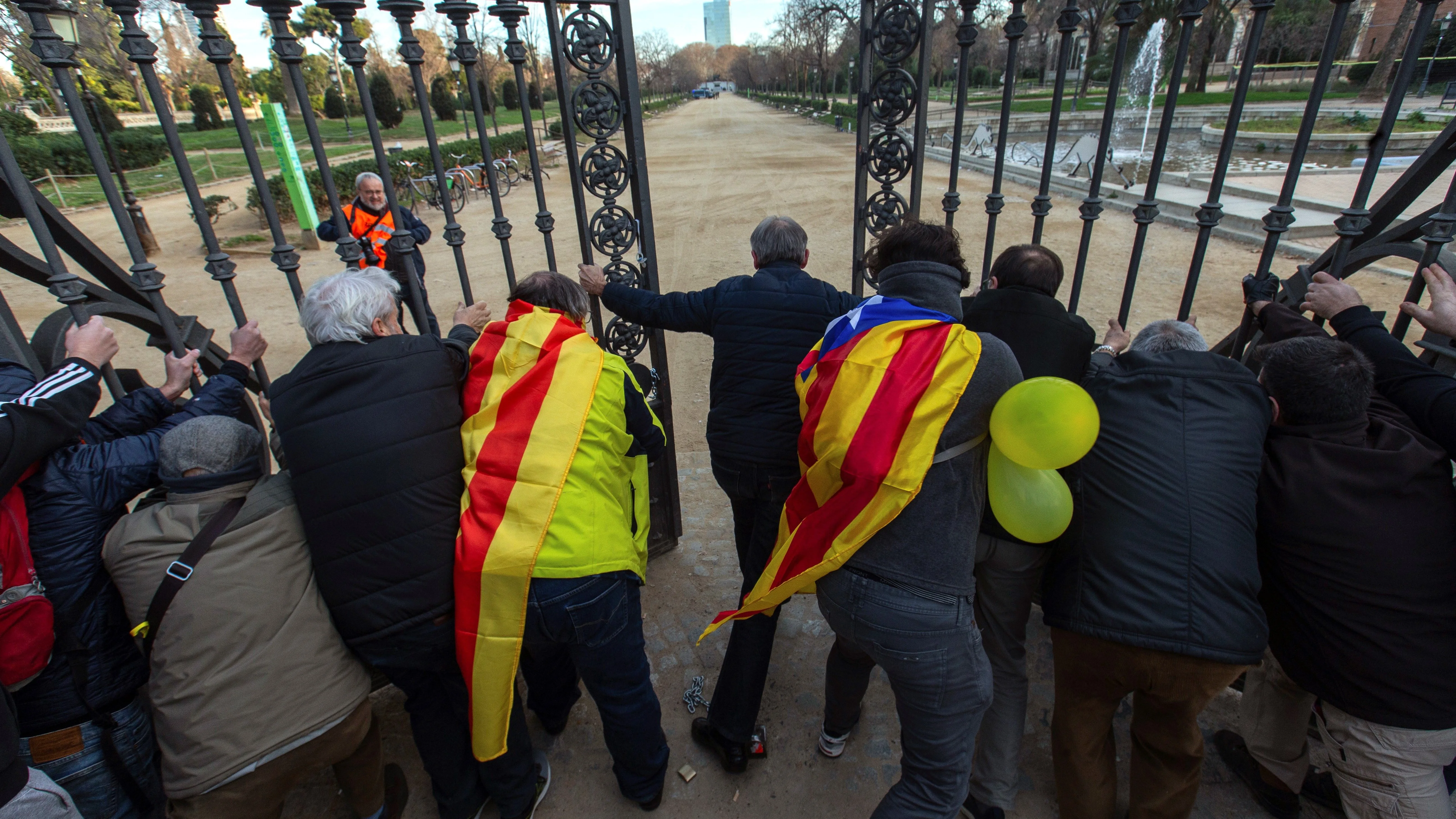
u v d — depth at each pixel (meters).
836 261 9.48
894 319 1.63
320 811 2.21
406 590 1.66
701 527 3.58
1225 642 1.57
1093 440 1.47
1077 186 13.88
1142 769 1.86
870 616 1.60
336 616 1.68
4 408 1.45
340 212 2.07
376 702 2.59
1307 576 1.67
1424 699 1.58
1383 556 1.59
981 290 2.35
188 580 1.54
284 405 1.66
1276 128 19.92
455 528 1.71
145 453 1.69
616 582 1.80
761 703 2.48
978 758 2.06
